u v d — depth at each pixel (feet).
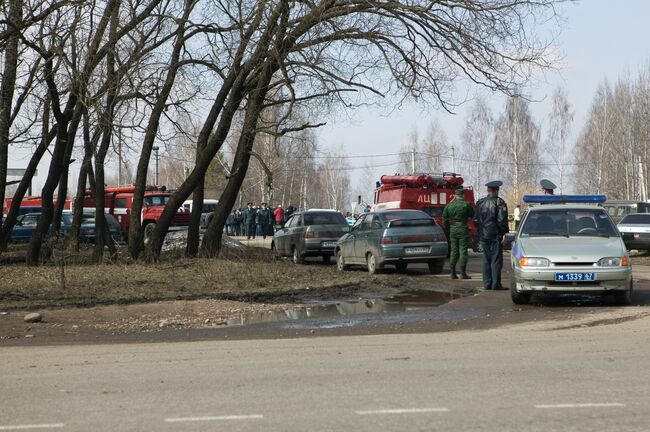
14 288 57.52
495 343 32.99
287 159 207.92
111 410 21.13
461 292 58.03
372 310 48.29
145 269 69.56
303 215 90.48
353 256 76.13
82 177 88.02
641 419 19.51
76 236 87.76
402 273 75.36
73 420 20.08
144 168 76.95
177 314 46.29
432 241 71.82
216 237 83.25
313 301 53.62
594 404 21.13
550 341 33.27
